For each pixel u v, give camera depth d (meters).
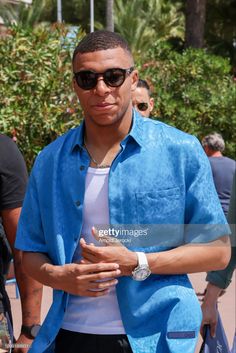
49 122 8.84
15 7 13.70
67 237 2.59
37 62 9.11
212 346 3.26
